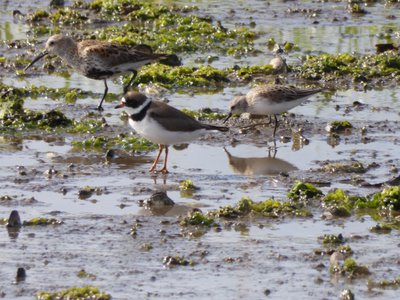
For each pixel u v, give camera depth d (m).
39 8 31.56
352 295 11.59
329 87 23.61
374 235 13.79
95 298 11.39
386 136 19.33
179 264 12.55
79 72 21.94
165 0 33.12
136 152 18.00
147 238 13.48
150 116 16.27
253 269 12.48
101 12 30.98
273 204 14.80
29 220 14.02
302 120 20.53
